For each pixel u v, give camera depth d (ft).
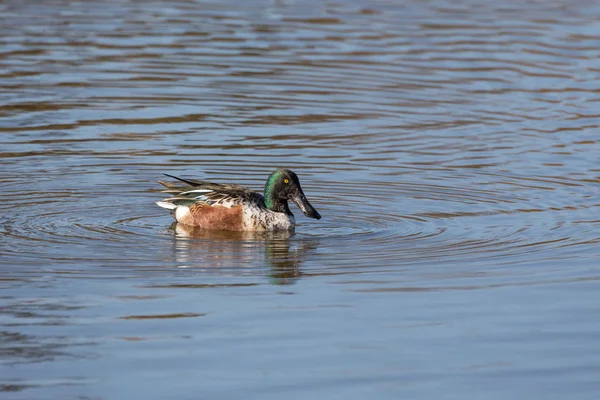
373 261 46.09
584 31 98.12
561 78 84.02
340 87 81.05
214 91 79.30
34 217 51.93
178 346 36.06
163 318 38.58
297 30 97.71
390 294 41.63
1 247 46.78
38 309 39.22
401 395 32.68
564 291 42.04
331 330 37.73
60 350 35.53
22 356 35.04
